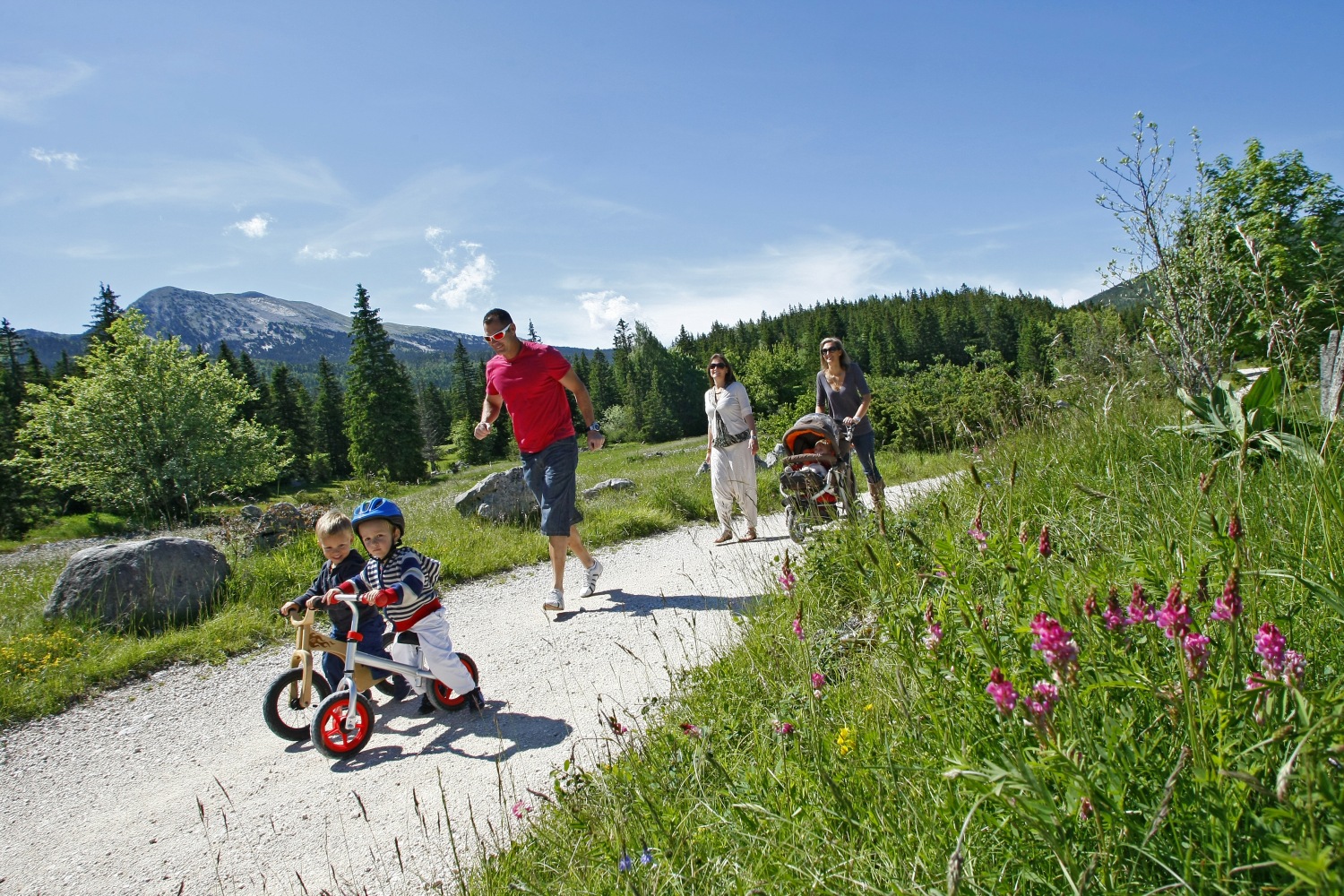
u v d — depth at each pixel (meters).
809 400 18.75
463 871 2.82
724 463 8.32
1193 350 6.53
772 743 2.83
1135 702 1.76
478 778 3.65
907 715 2.19
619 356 126.94
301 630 4.31
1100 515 3.73
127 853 3.31
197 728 4.64
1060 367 7.93
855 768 2.17
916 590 3.03
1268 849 1.14
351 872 3.02
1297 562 2.32
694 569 7.27
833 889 1.78
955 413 7.63
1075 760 1.46
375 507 4.31
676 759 2.91
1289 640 1.85
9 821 3.69
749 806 2.14
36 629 6.08
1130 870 1.45
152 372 35.16
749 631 4.36
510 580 7.82
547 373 6.05
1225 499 3.14
